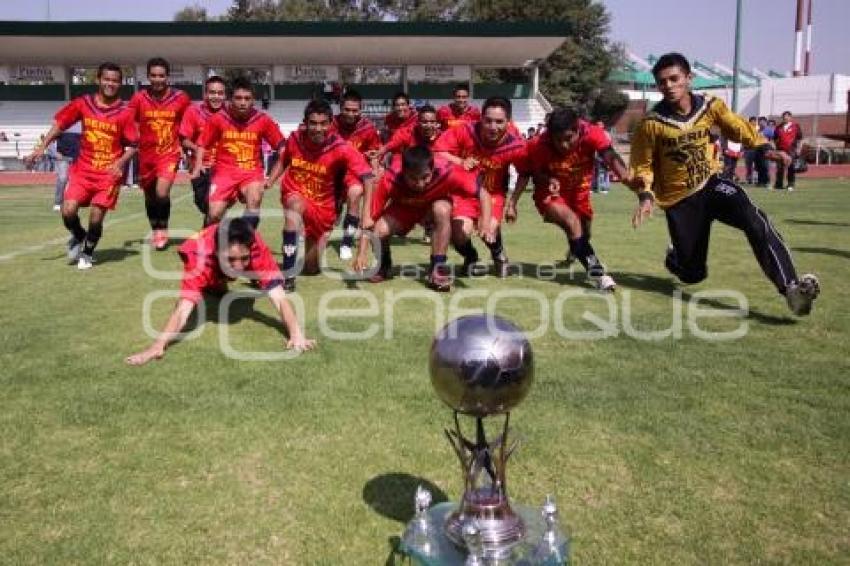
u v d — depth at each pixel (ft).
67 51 108.47
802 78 175.83
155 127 28.81
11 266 26.43
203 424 12.16
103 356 15.66
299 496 9.95
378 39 103.91
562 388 13.58
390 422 12.17
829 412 12.51
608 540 8.93
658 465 10.72
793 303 17.98
